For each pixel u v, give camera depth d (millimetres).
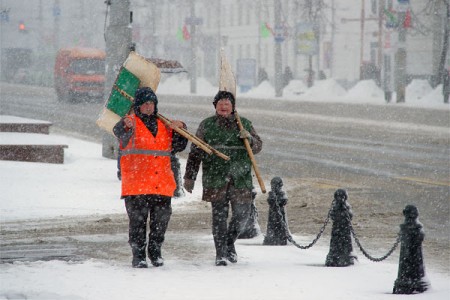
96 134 82000
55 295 19188
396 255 27766
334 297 19625
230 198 24391
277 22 146250
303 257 26328
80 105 132125
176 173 41906
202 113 109188
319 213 38688
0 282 20891
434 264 26672
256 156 64312
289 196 44031
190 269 23500
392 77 162750
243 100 138125
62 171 50031
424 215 38062
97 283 20859
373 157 63344
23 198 40500
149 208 24047
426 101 122062
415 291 20797
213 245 28812
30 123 67000
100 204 39531
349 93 142750
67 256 25766
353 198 42938
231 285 20828
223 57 25266
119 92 25828
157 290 20016
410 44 168625
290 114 109062
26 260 24812
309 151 67875
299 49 159250
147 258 25328
